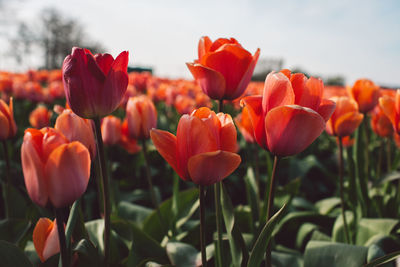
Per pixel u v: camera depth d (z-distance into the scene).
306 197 1.31
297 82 0.37
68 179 0.32
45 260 0.40
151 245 0.56
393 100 0.58
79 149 0.32
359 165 0.74
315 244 0.55
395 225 0.72
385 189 0.92
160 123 1.42
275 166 0.38
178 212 0.68
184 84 2.17
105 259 0.42
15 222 0.58
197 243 0.68
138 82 2.04
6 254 0.39
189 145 0.34
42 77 3.25
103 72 0.37
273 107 0.36
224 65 0.48
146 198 1.03
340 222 0.74
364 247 0.53
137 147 0.81
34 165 0.31
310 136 0.36
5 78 2.04
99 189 0.59
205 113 0.36
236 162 0.34
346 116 0.61
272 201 0.39
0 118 0.55
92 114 0.38
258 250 0.38
